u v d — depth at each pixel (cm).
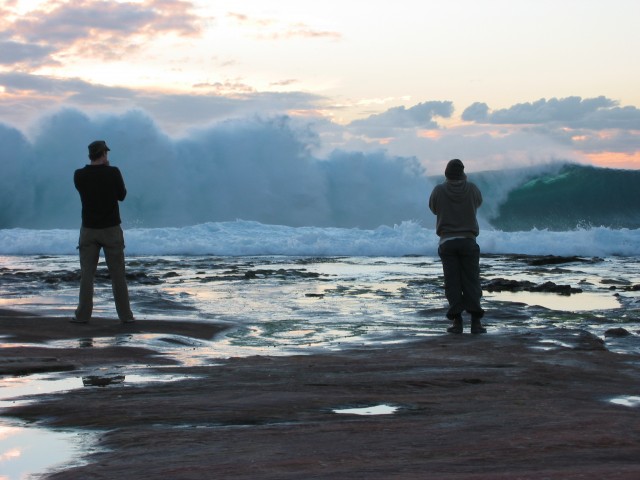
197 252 2245
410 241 2283
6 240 2327
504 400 452
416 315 974
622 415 394
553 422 369
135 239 2295
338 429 361
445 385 509
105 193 859
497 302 1085
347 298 1159
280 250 2244
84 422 395
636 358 639
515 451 303
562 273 1589
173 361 633
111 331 814
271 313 994
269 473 278
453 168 865
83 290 866
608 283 1383
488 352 667
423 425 368
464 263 841
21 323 845
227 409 420
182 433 356
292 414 411
